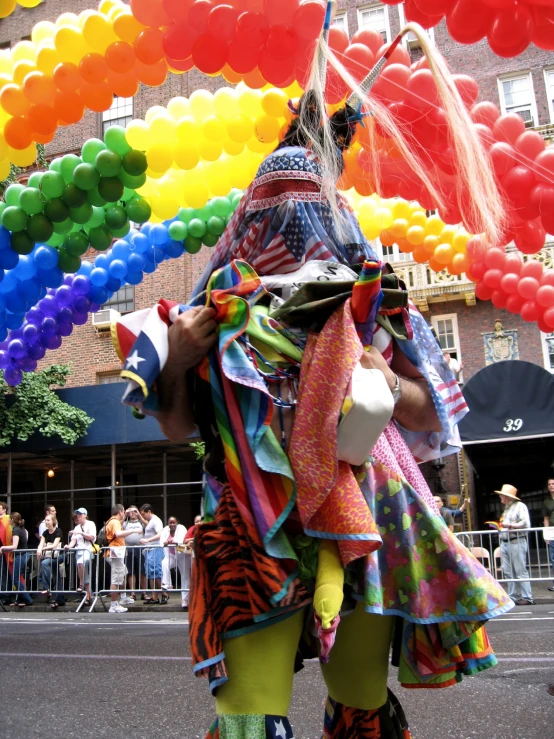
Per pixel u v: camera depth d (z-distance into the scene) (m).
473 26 3.38
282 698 1.33
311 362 1.40
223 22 3.69
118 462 18.28
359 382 1.34
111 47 4.14
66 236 5.34
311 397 1.36
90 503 18.56
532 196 4.02
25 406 15.52
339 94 2.06
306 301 1.45
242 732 1.29
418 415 1.60
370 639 1.54
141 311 1.47
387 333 1.55
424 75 3.39
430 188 1.56
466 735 2.86
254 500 1.33
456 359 16.00
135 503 18.20
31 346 6.10
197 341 1.38
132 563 11.98
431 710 3.35
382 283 1.54
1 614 11.79
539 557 10.35
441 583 1.45
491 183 1.46
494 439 13.30
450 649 1.48
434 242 5.85
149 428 15.48
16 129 4.52
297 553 1.37
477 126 3.81
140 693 4.00
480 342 15.95
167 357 1.40
